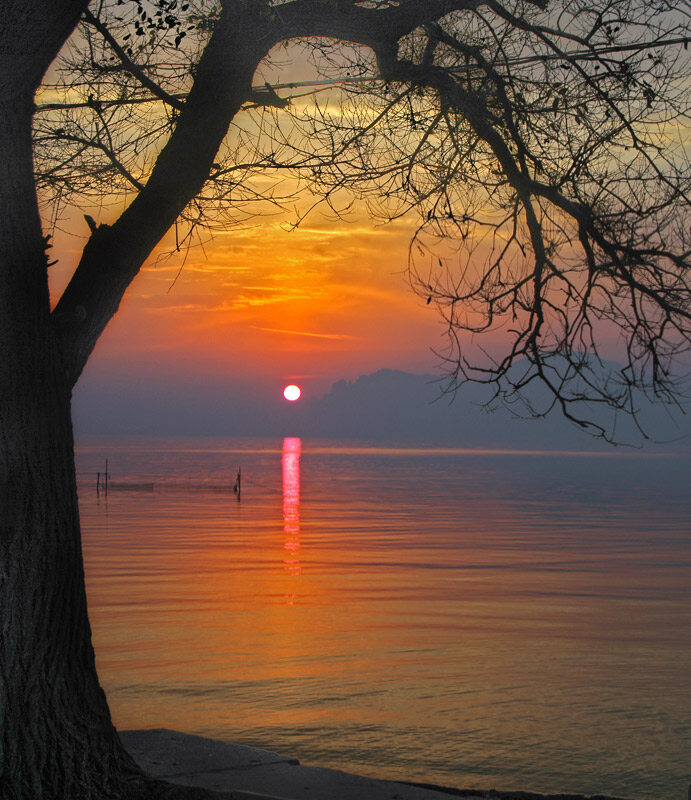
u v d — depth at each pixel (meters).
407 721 14.56
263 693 16.38
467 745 13.36
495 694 16.47
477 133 5.47
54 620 4.38
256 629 22.81
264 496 88.62
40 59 4.21
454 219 5.64
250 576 32.91
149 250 4.86
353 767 12.11
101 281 4.72
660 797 11.09
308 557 39.09
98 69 5.41
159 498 84.19
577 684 17.28
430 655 19.95
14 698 4.27
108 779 4.49
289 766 5.47
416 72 5.25
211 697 16.05
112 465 177.88
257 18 4.80
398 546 44.16
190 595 28.28
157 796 4.52
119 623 23.53
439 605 26.92
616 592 29.81
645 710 15.45
